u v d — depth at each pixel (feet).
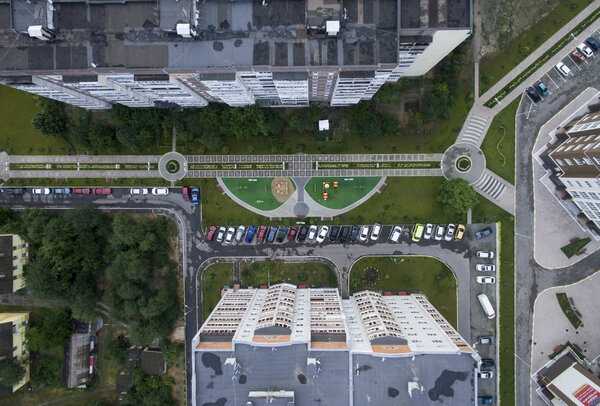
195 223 307.37
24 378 298.97
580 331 298.97
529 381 301.22
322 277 306.55
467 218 302.45
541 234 300.81
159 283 304.71
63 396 306.96
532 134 299.17
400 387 219.82
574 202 292.40
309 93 269.64
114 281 290.56
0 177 306.35
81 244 290.76
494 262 302.45
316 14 203.72
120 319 293.02
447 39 228.63
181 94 248.32
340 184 305.12
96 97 265.54
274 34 209.15
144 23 210.59
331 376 222.07
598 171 244.83
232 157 306.14
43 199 307.37
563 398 269.23
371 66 206.08
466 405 215.72
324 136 292.40
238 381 223.71
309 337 223.51
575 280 299.58
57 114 303.07
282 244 306.96
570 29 294.25
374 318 248.11
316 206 305.94
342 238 304.30
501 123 299.38
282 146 301.22
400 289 306.55
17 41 212.64
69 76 219.00
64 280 288.30
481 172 301.22
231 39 209.97
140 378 299.17
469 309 303.68
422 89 297.74
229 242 307.58
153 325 285.64
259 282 306.96
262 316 246.47
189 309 307.58
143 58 211.00
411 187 303.68
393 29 209.05
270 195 306.35
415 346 223.30
